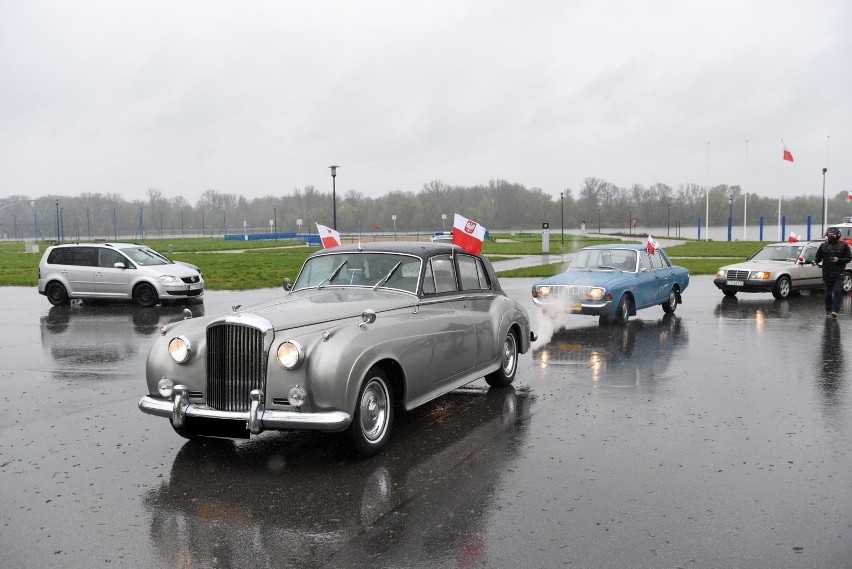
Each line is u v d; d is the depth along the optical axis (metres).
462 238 7.61
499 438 6.09
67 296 17.50
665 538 4.08
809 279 18.16
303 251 51.38
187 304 17.45
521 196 175.00
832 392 7.70
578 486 4.91
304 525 4.32
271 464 5.48
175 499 4.78
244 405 5.33
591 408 7.10
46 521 4.43
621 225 168.50
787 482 4.96
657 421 6.58
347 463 5.48
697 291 19.84
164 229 184.38
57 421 6.81
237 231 175.25
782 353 10.13
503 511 4.50
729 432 6.19
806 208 167.25
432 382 6.42
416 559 3.86
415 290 6.54
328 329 5.43
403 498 4.74
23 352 10.80
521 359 9.90
